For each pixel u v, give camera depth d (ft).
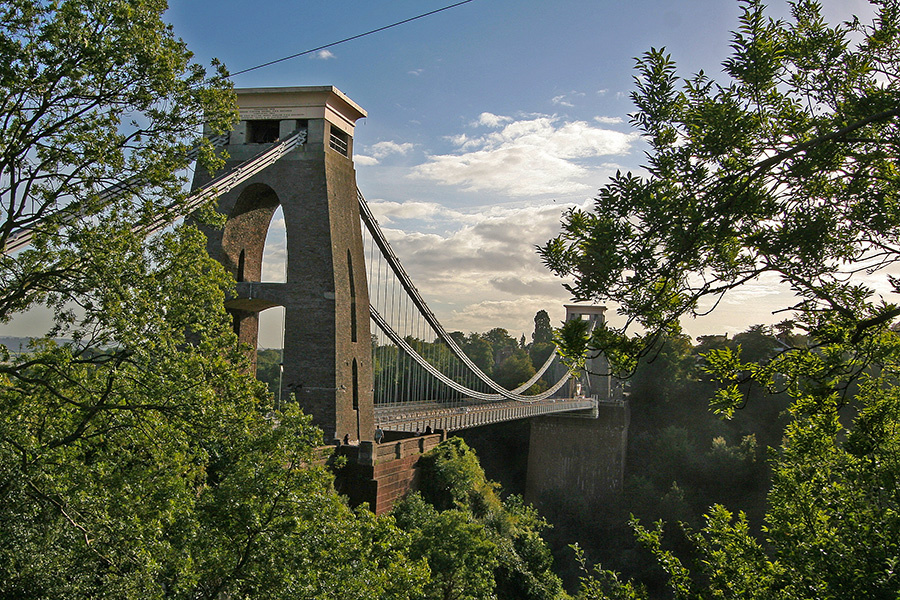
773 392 27.78
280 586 42.70
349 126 118.01
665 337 23.22
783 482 35.81
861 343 26.12
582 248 21.13
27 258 40.27
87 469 39.93
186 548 41.63
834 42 22.77
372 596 45.85
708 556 34.73
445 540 75.05
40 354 41.29
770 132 22.74
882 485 29.86
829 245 23.56
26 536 36.24
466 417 141.08
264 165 104.32
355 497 91.40
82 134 39.40
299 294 107.55
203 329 47.09
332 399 104.22
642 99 22.16
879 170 23.48
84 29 38.34
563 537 205.98
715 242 21.16
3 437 36.52
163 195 43.57
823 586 28.55
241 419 47.21
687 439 243.81
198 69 44.01
